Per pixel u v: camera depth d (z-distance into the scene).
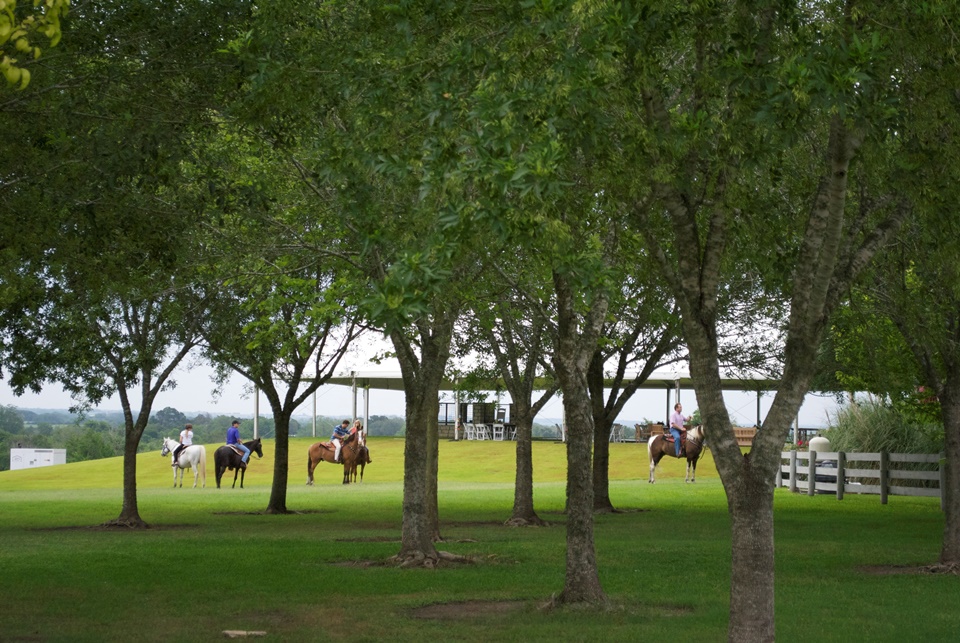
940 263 10.76
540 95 8.66
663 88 10.36
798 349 9.55
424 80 10.26
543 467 60.69
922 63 9.58
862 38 9.00
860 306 17.78
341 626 13.10
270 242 19.33
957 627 13.19
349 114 13.12
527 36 8.95
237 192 15.02
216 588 16.28
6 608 14.43
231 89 13.54
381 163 10.41
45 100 13.01
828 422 44.41
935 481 38.56
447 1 9.72
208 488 48.69
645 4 9.19
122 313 28.06
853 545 22.83
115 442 131.50
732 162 9.74
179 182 15.17
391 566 19.06
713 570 18.41
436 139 8.98
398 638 12.28
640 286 18.97
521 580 17.16
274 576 17.62
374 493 43.19
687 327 9.84
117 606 14.62
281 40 12.69
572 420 14.70
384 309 7.15
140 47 13.37
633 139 9.51
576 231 11.28
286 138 14.95
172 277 21.75
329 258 19.95
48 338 26.69
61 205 13.25
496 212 7.74
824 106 8.27
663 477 56.09
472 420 77.69
